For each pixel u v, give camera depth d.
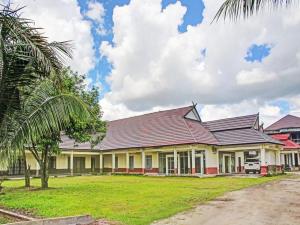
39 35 7.31
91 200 13.65
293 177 27.89
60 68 7.59
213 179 26.56
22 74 7.61
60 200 13.73
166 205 12.20
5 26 7.02
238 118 35.34
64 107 8.83
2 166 8.31
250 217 10.05
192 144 30.22
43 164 19.34
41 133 8.74
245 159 34.22
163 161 34.12
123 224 9.02
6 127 8.04
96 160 40.69
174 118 35.84
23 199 14.38
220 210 11.23
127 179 27.81
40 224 8.31
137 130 38.56
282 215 10.35
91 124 19.14
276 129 52.84
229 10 6.41
